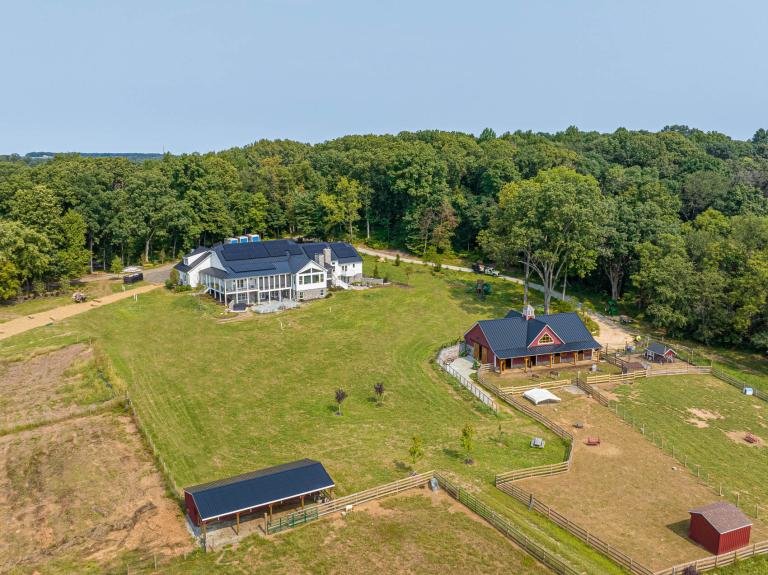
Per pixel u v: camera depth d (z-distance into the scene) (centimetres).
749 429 5744
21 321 8262
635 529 4016
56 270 9544
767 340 7425
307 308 9162
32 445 5041
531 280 11331
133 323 8231
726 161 15588
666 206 10644
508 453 5028
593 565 3566
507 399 6116
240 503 3794
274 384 6444
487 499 4231
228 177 13350
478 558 3591
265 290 9356
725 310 8006
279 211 13925
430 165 12838
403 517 4003
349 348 7544
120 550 3675
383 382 6538
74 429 5338
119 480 4506
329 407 5891
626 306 10000
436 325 8512
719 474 4847
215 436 5247
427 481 4466
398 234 14150
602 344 8000
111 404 5750
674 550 3797
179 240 12406
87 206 10638
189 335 7850
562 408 6016
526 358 7069
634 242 9538
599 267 10531
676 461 5009
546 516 4125
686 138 17250
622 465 4894
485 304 9575
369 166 14275
